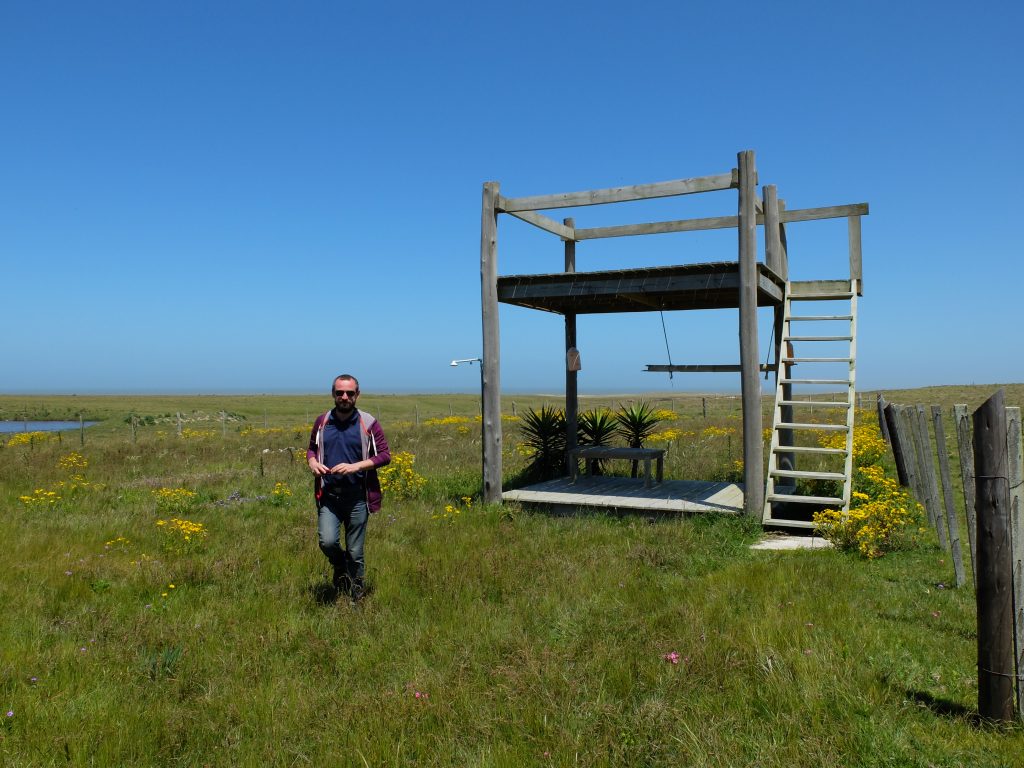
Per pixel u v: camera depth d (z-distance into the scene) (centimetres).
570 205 1026
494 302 1063
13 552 802
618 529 909
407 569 714
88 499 1237
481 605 596
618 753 346
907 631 518
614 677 438
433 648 504
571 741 360
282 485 1282
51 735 378
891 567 721
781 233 1168
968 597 609
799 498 925
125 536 912
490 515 991
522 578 672
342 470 602
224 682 454
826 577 666
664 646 480
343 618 573
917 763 338
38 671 466
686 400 6062
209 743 382
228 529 964
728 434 1986
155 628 550
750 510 925
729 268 938
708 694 414
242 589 676
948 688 421
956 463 1529
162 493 1212
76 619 581
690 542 832
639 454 1148
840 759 337
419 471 1538
